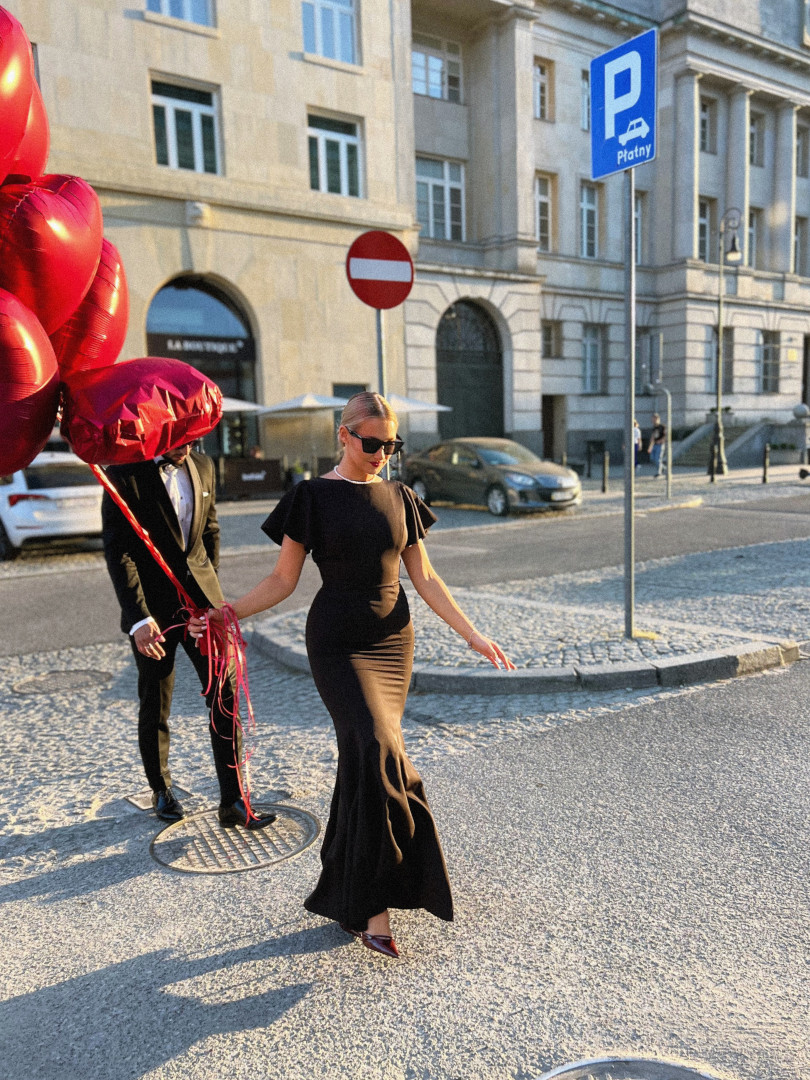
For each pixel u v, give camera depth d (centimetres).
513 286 2541
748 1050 213
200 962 261
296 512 270
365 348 2222
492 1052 215
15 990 250
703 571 907
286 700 526
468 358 2531
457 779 392
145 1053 220
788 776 385
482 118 2589
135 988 249
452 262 2558
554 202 2806
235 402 1880
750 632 629
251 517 1622
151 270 1872
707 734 441
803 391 3616
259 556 1162
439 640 612
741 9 2970
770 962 250
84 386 251
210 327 2022
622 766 402
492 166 2570
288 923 281
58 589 961
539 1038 220
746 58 3064
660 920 274
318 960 259
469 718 478
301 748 439
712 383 3117
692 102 2923
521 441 2603
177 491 341
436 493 1730
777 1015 227
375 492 273
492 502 1569
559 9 2725
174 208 1892
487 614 701
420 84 2528
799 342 3462
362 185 2212
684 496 1773
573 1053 214
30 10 1691
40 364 224
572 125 2816
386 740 253
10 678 604
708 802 361
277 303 2059
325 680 266
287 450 2120
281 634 660
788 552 1012
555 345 2870
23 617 815
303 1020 231
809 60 3212
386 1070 210
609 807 359
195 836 348
